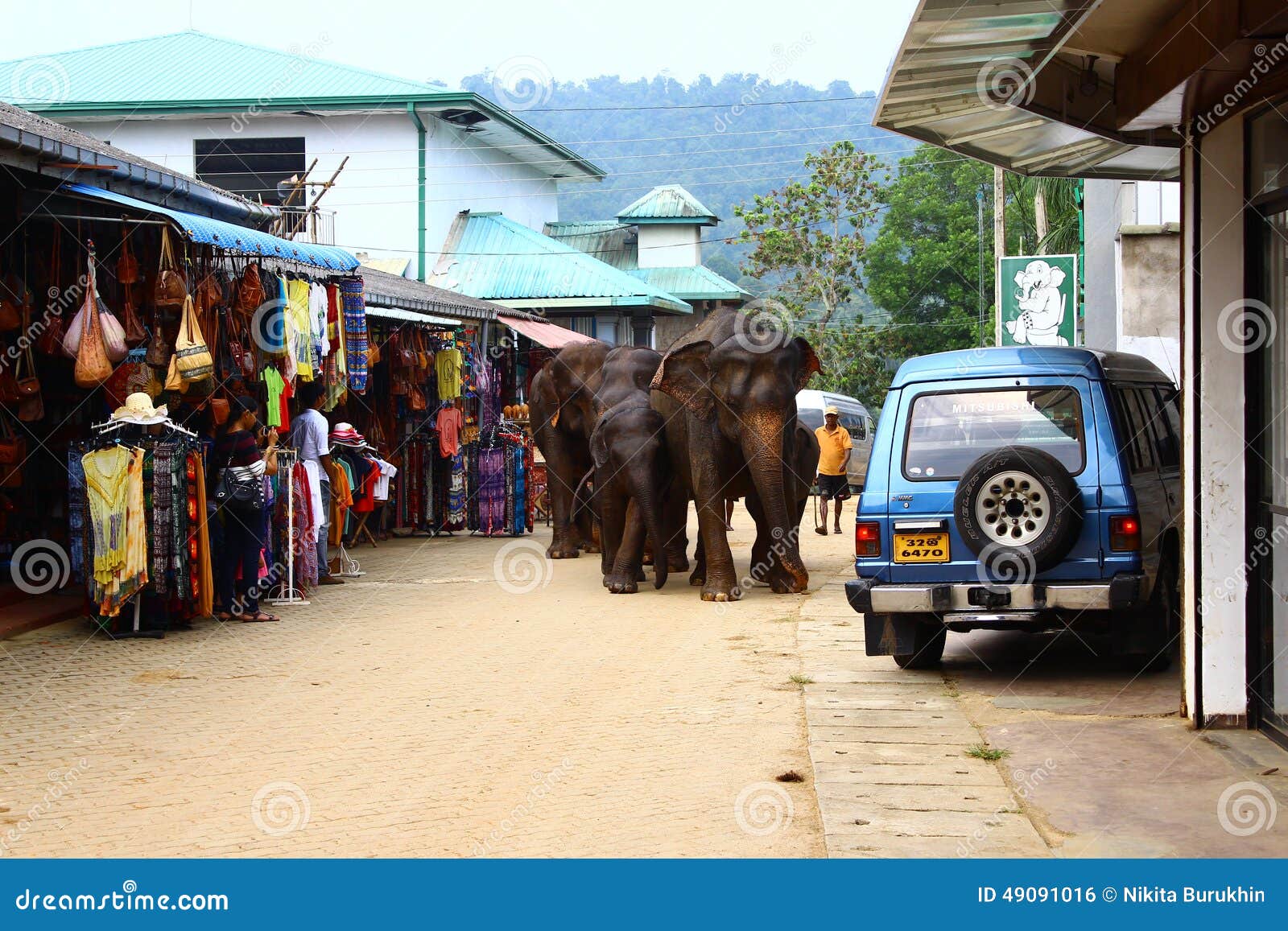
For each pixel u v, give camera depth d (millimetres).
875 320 50688
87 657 10336
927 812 6102
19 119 11969
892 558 9055
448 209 34781
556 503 18250
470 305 23312
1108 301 20438
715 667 9945
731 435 13703
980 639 11148
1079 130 9203
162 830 6055
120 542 10836
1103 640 10859
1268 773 6605
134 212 11953
